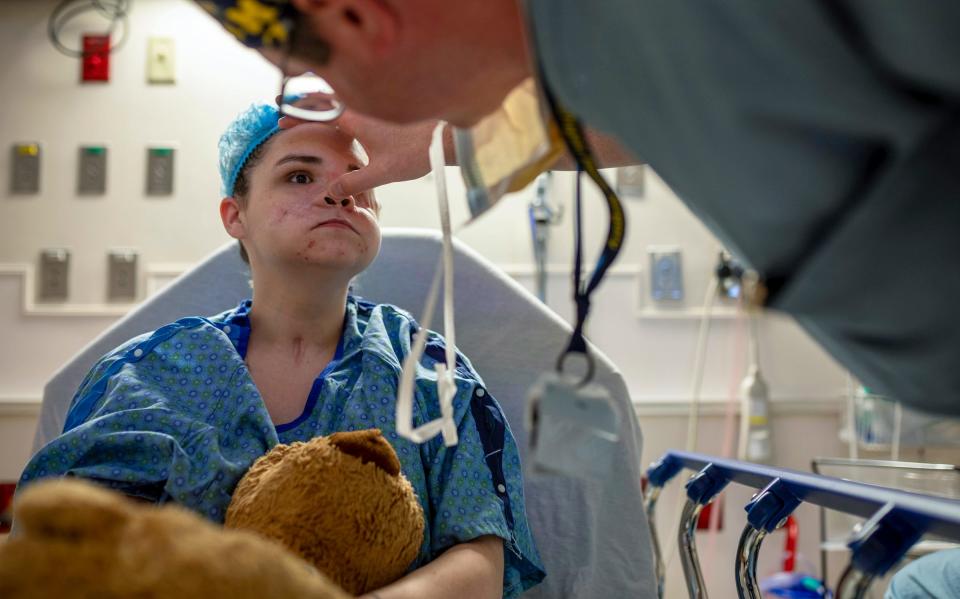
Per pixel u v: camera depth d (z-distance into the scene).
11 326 2.45
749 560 0.89
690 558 1.13
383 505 0.93
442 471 1.19
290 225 1.24
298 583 0.54
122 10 2.55
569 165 0.99
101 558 0.49
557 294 2.52
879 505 0.71
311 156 1.27
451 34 0.60
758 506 0.89
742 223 0.51
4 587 0.48
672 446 2.50
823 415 2.51
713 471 1.12
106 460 1.11
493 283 1.66
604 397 0.67
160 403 1.15
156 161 2.52
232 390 1.19
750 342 2.53
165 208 2.51
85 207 2.50
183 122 2.54
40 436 1.56
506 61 0.63
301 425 1.20
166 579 0.49
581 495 1.52
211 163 2.54
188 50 2.56
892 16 0.41
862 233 0.46
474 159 0.81
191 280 1.67
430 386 1.24
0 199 2.48
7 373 2.43
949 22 0.40
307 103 1.28
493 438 1.23
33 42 2.53
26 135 2.50
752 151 0.47
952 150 0.44
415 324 1.40
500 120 0.79
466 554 1.07
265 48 0.66
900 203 0.45
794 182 0.47
